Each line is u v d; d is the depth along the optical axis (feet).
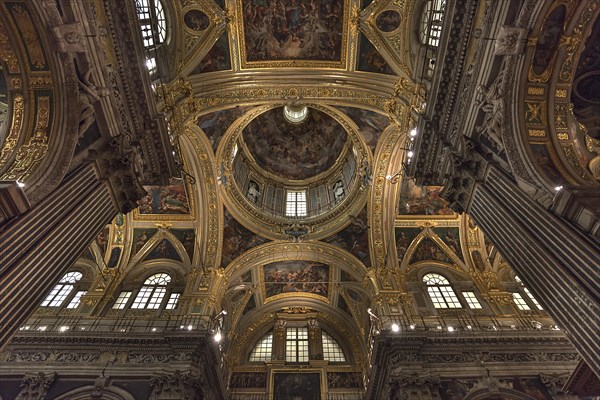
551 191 25.81
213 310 56.80
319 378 63.77
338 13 49.44
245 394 62.95
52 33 26.61
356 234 66.08
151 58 40.91
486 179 32.96
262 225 67.31
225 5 47.16
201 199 62.75
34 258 23.73
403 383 44.01
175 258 66.08
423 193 63.87
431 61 40.50
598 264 21.30
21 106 27.68
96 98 29.58
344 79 52.13
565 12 26.94
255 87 52.65
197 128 55.57
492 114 30.60
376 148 61.57
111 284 61.36
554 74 29.01
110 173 32.12
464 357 47.62
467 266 64.75
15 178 24.84
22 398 42.37
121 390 43.83
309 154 85.25
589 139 29.48
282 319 74.13
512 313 56.44
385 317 54.54
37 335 48.52
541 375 44.47
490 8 29.48
